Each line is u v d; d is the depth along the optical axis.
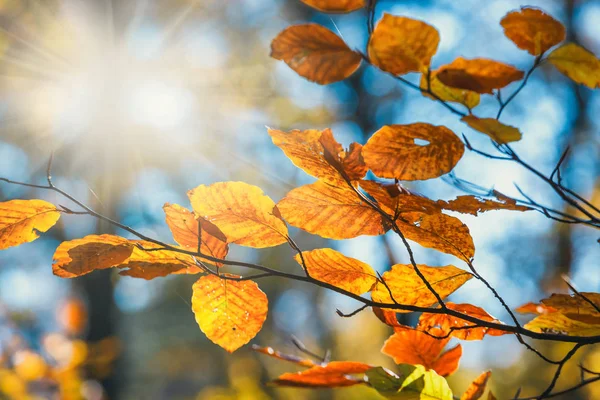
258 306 0.87
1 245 0.79
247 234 0.85
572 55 0.77
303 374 0.93
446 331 0.96
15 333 4.21
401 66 0.72
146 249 0.79
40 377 3.59
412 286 0.89
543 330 1.00
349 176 0.76
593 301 0.88
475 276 0.86
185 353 14.53
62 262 0.79
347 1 0.69
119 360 7.06
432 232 0.84
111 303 7.21
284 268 9.43
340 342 6.80
